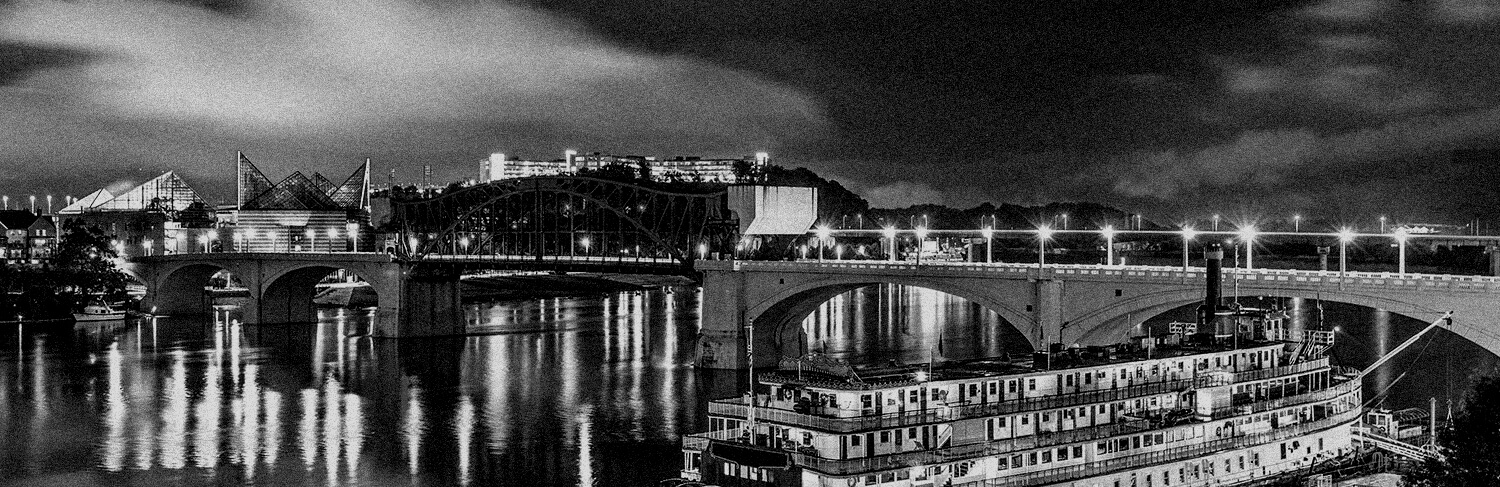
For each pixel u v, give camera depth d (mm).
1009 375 102125
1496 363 178625
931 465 96125
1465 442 101438
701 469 100312
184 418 165375
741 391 185750
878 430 95000
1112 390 106500
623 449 144000
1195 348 117000
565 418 163250
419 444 147750
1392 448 119375
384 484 129125
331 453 143250
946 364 108125
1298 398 115750
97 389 190500
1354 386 123625
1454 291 145625
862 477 93312
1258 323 124750
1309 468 112500
